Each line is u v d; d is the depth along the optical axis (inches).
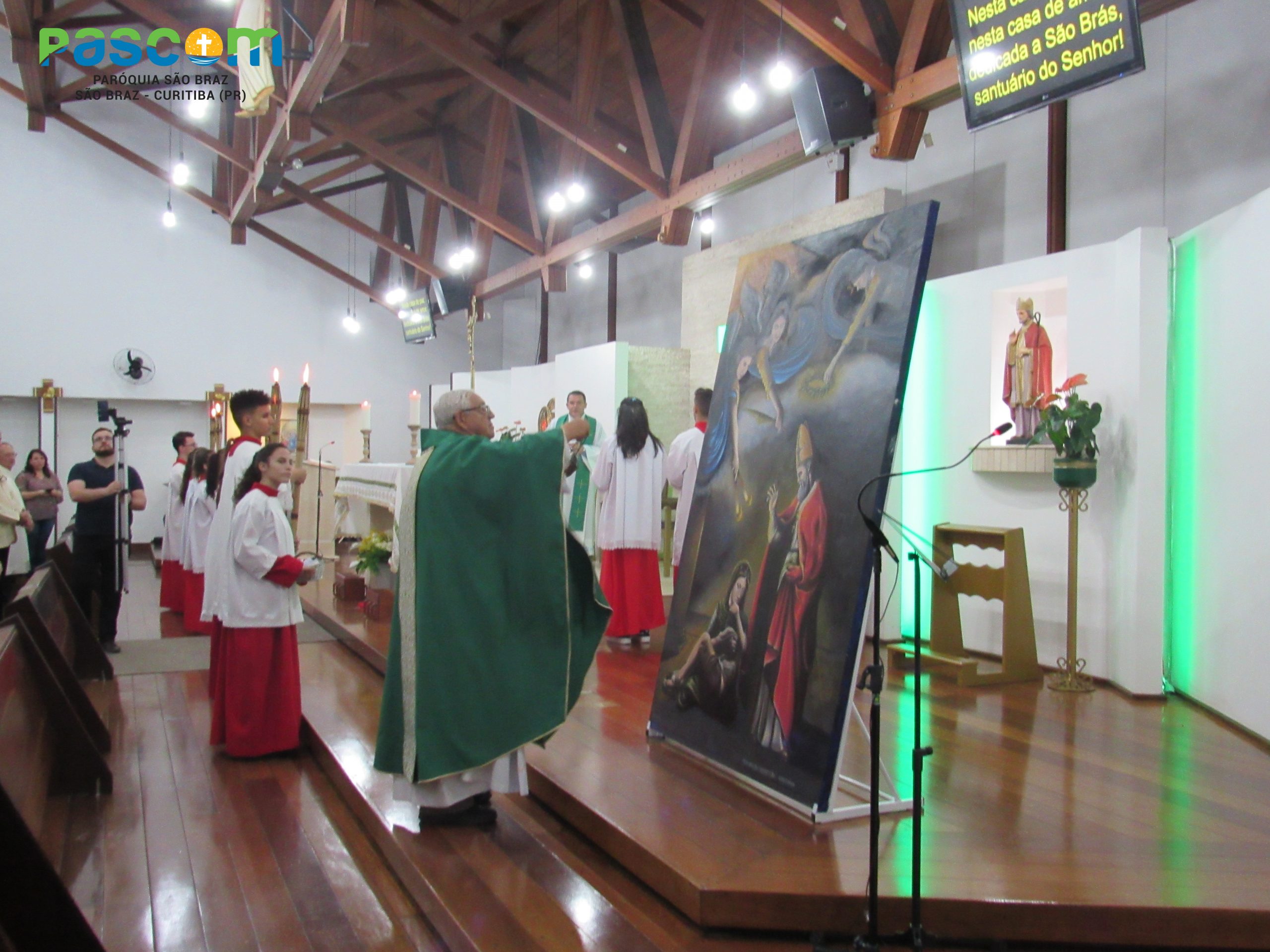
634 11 367.6
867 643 232.1
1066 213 264.1
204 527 269.3
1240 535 161.2
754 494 136.9
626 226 401.7
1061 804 119.2
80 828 131.3
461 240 562.3
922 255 115.4
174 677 218.2
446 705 111.9
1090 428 185.5
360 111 513.0
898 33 258.7
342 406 617.3
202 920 105.3
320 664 220.2
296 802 141.9
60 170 537.6
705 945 93.4
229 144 540.7
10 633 123.4
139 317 555.5
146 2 425.7
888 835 108.2
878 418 114.9
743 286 153.5
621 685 183.5
